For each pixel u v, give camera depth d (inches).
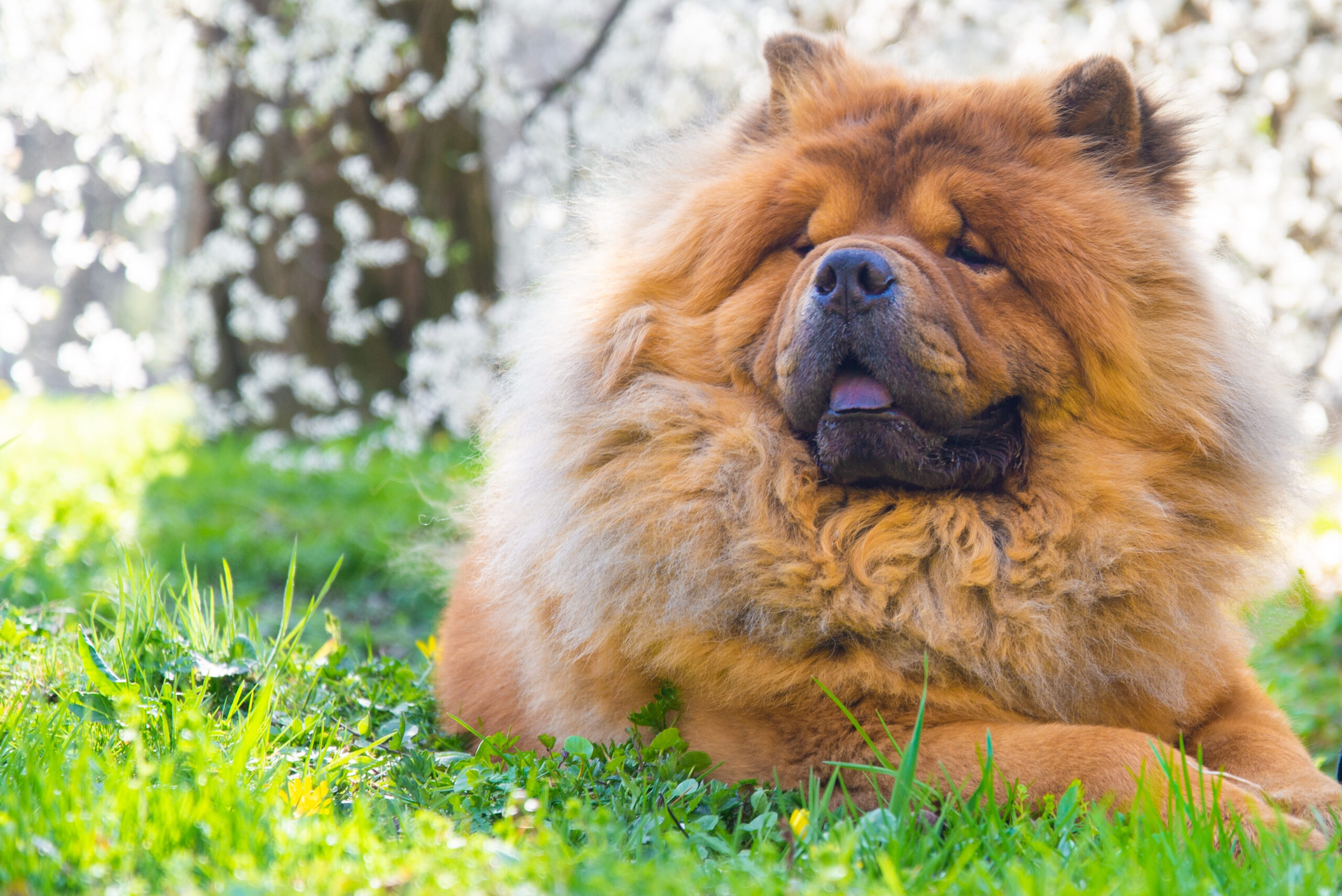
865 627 156.5
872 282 155.7
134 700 140.6
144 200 622.8
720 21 542.6
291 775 141.3
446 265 613.3
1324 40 535.8
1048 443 166.1
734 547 160.6
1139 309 166.4
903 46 511.2
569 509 170.4
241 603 308.3
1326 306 557.3
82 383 733.9
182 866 104.7
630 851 125.6
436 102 565.0
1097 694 160.7
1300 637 289.1
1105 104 180.5
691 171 196.9
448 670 213.2
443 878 104.3
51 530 363.6
